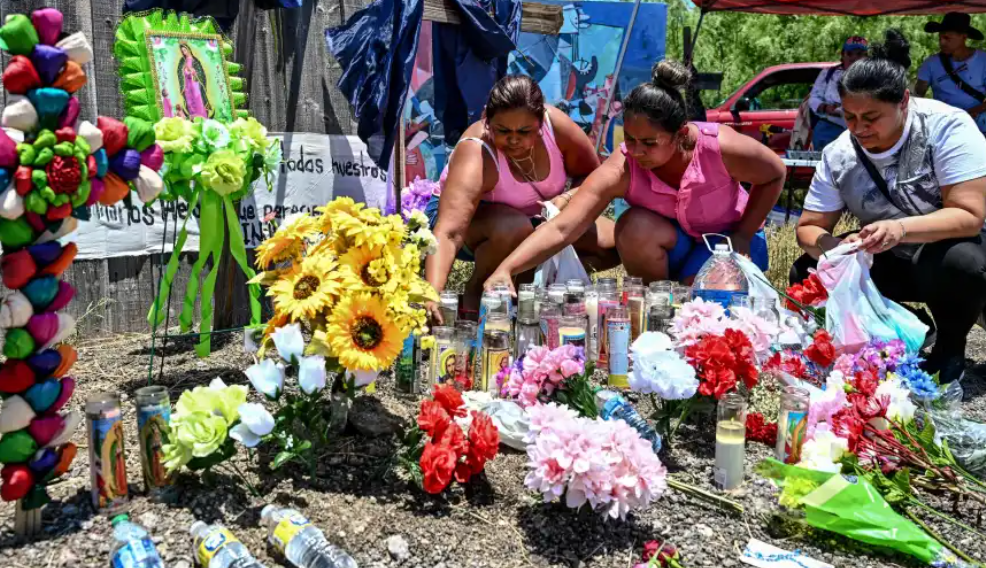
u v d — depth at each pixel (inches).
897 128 153.4
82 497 96.6
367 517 96.5
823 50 663.8
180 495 97.0
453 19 216.2
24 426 85.4
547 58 316.2
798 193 441.7
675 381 109.7
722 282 147.6
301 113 193.9
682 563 93.1
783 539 100.3
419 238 122.2
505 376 129.6
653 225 171.6
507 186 169.9
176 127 133.1
